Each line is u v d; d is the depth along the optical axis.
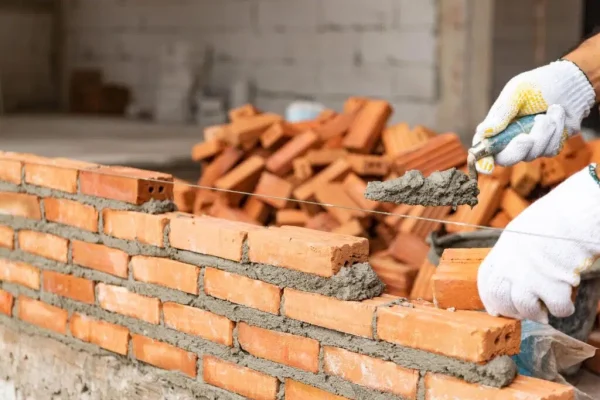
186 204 2.62
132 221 2.21
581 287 2.09
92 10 9.37
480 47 6.26
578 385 2.03
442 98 6.55
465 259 1.80
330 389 1.80
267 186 3.51
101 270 2.32
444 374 1.60
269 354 1.92
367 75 7.12
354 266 1.80
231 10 8.18
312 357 1.83
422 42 6.64
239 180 3.65
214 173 3.88
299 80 7.70
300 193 3.27
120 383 2.31
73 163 2.50
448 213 2.64
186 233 2.07
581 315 2.11
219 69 8.37
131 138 5.50
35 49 9.48
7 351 2.71
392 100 6.93
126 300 2.26
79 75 9.45
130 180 2.22
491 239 2.43
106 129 6.49
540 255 1.65
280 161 3.63
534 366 1.93
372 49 7.05
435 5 6.52
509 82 1.81
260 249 1.90
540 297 1.64
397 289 2.55
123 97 9.03
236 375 2.00
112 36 9.23
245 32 8.09
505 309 1.64
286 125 3.87
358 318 1.72
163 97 8.16
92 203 2.33
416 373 1.64
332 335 1.79
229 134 3.87
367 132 3.63
